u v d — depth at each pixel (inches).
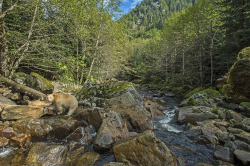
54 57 338.0
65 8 263.1
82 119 240.5
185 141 244.1
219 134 247.1
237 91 302.4
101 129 196.7
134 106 286.4
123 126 218.8
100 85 340.5
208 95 508.1
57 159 152.2
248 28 497.4
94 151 183.0
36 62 401.7
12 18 351.6
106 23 579.5
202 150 216.1
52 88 371.9
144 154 157.2
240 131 251.4
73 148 184.7
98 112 227.8
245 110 385.1
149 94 853.8
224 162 175.3
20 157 148.6
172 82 1057.5
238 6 551.8
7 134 162.1
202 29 855.7
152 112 389.1
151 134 169.2
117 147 168.4
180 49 1066.7
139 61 1974.7
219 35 717.3
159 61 1206.3
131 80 1844.2
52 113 232.2
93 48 582.9
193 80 913.5
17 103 253.0
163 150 156.7
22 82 352.8
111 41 625.6
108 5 572.7
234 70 290.0
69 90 424.5
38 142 165.5
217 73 785.6
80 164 159.8
